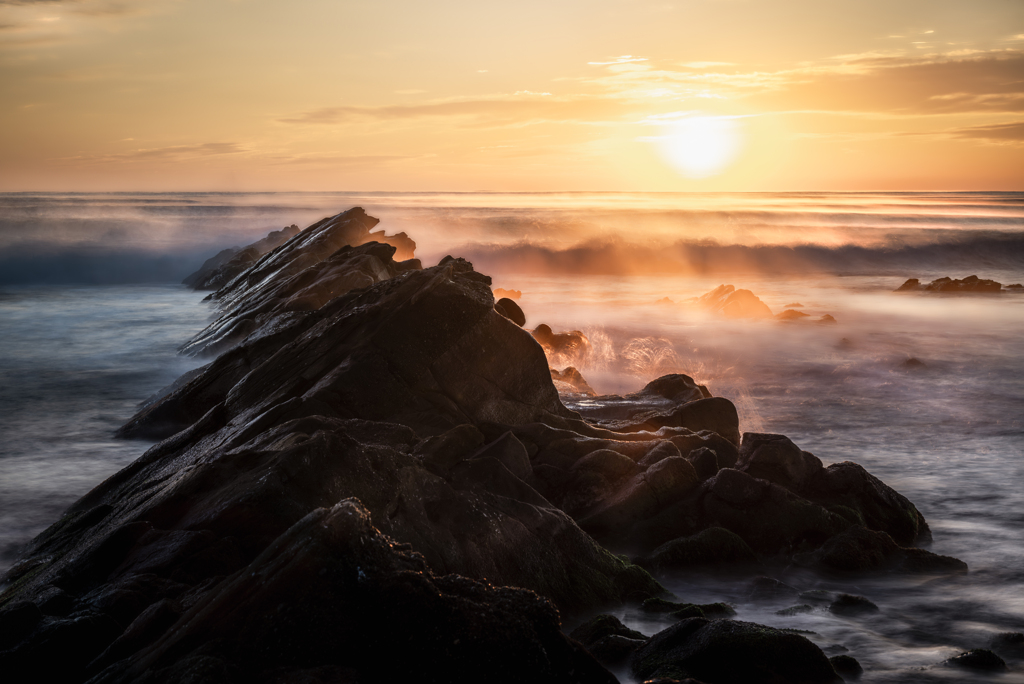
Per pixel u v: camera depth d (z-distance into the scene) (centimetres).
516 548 577
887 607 626
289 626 353
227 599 364
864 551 709
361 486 536
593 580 606
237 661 344
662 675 446
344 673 339
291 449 538
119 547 538
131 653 404
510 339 893
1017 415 1289
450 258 1139
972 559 742
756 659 455
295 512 516
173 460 822
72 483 925
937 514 864
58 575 527
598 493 769
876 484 817
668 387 1111
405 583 369
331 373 834
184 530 526
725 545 706
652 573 685
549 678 380
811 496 804
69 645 422
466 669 363
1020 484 957
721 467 844
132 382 1493
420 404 834
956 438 1161
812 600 633
